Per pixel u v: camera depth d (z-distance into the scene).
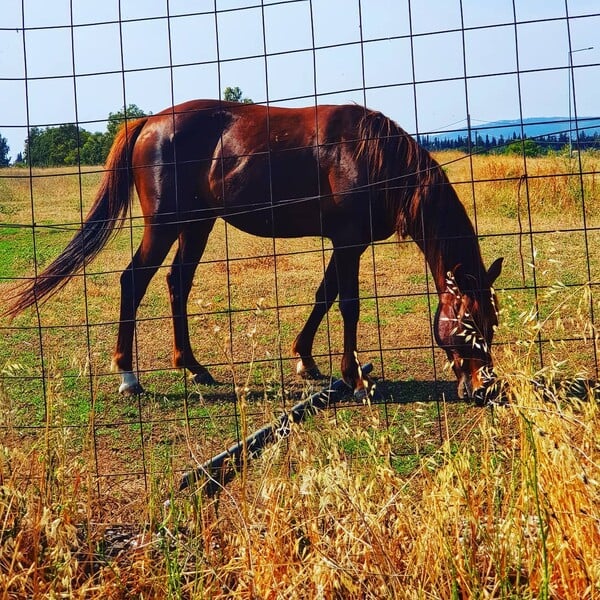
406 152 5.48
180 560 2.88
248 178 6.09
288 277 9.22
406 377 5.88
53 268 6.05
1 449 3.10
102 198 6.33
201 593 2.57
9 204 14.48
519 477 2.89
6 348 6.92
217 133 6.25
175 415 5.20
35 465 3.29
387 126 5.64
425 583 2.52
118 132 6.45
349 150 5.71
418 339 6.81
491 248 8.93
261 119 6.15
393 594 2.49
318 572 2.51
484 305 4.82
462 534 2.68
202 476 3.27
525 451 2.71
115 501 3.50
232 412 5.16
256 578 2.59
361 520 2.64
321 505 2.62
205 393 5.73
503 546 2.53
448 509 2.68
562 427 2.69
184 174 6.29
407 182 5.44
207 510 3.09
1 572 2.67
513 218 9.77
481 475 2.95
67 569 2.59
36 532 2.69
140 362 6.63
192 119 6.29
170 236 6.38
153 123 6.33
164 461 3.85
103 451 4.50
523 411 2.73
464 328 4.77
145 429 4.90
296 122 6.04
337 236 5.86
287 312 7.86
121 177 6.34
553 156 9.62
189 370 6.12
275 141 6.01
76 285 9.29
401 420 4.77
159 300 8.59
